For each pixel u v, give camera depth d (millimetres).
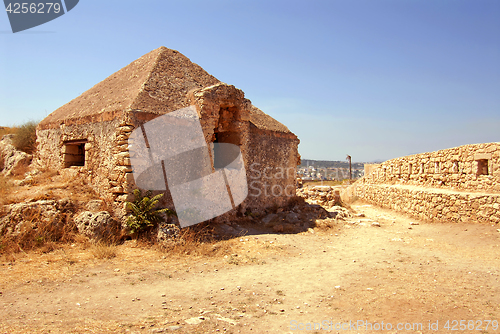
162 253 7625
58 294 5297
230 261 7465
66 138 11109
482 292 5781
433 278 6570
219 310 4973
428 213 13672
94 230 7941
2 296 5102
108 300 5160
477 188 12688
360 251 8867
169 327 4277
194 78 11891
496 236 9852
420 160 16578
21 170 13250
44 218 8070
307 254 8484
